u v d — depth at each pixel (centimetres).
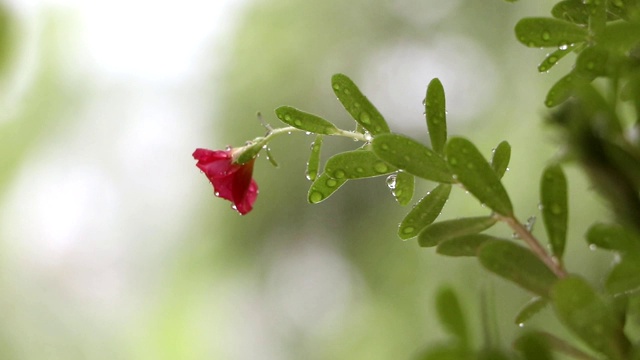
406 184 52
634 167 52
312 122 52
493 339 48
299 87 170
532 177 126
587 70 49
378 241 152
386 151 49
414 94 154
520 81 137
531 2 139
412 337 138
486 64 146
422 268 135
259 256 169
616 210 52
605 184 52
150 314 182
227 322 176
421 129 152
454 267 115
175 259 180
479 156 48
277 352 168
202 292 178
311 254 164
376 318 148
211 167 55
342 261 159
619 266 46
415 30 158
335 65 167
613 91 51
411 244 139
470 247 49
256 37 177
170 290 180
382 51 161
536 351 46
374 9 163
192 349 179
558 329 69
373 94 160
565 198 48
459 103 147
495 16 147
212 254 176
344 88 51
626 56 49
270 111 171
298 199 163
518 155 130
